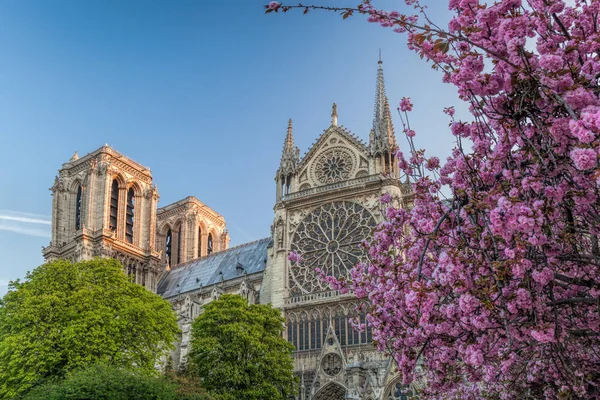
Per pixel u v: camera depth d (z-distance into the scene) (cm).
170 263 14988
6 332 6556
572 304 2077
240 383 6831
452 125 2545
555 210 1856
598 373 2167
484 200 1962
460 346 2419
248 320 7412
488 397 3034
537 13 1941
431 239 2291
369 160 8950
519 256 1822
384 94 9388
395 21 2136
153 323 6888
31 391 5488
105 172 12250
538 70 1834
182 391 5538
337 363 7775
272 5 2136
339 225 8800
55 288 6650
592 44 1836
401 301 2783
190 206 14962
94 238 11738
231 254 12606
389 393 7031
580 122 1564
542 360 2325
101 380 4947
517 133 2011
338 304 8338
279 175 9631
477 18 1952
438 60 2273
